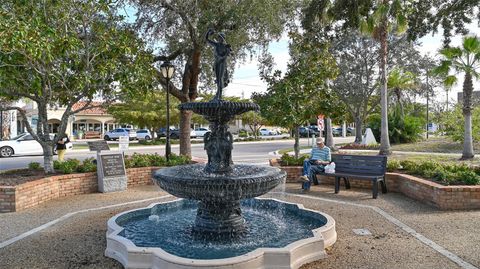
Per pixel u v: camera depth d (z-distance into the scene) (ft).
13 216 23.99
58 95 34.55
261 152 81.05
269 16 42.78
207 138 20.10
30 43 26.58
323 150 33.12
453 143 76.84
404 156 60.34
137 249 15.33
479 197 24.99
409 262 15.90
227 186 17.07
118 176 33.45
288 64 41.78
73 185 31.48
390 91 95.76
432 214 23.86
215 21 42.63
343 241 18.74
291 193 31.42
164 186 18.49
